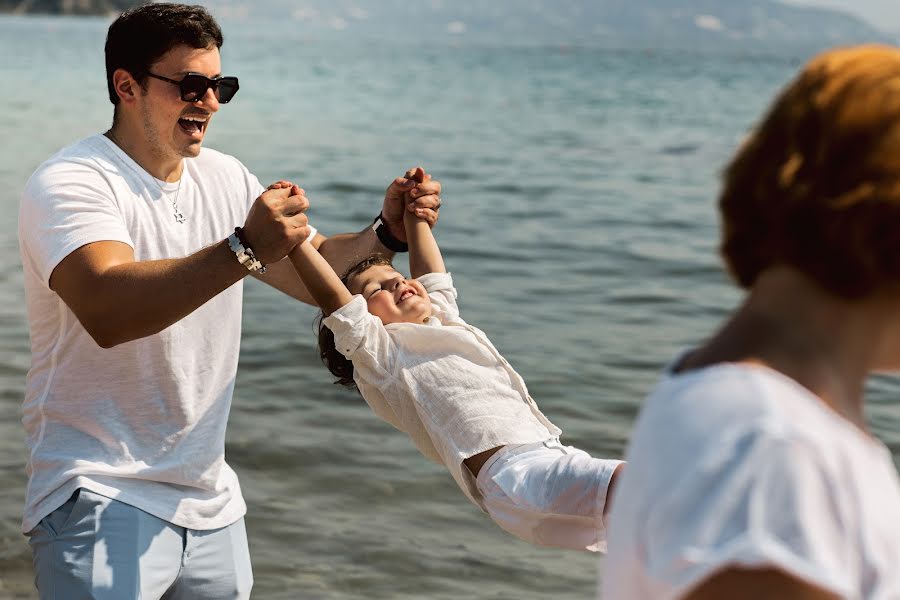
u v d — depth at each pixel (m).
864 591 0.94
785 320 1.06
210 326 2.68
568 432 5.86
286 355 6.96
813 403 1.01
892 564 0.95
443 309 3.44
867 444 1.01
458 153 19.38
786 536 0.93
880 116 1.00
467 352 3.18
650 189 15.58
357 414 6.03
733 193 1.09
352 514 4.91
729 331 1.10
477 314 8.20
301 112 26.62
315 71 50.72
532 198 14.29
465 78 51.31
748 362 1.05
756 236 1.07
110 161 2.61
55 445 2.60
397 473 5.32
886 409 6.33
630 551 1.06
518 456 3.01
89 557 2.49
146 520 2.57
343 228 11.68
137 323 2.36
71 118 22.03
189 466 2.65
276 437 5.67
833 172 1.00
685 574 0.96
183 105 2.57
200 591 2.69
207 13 2.61
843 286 1.01
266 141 19.83
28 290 2.61
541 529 2.93
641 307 8.60
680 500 0.98
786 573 0.93
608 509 2.80
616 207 13.72
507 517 2.97
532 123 26.64
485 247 10.72
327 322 3.08
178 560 2.63
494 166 17.66
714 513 0.96
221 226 2.79
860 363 1.06
